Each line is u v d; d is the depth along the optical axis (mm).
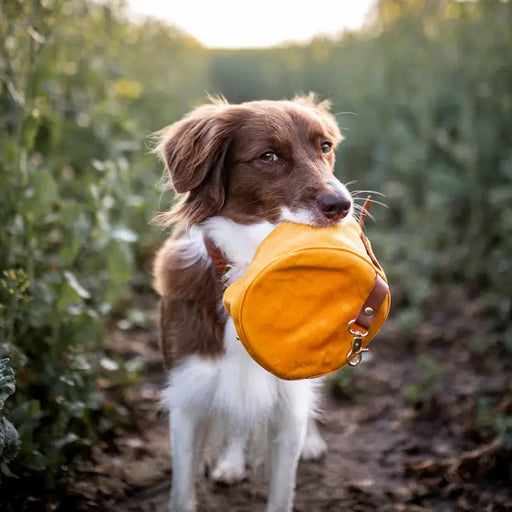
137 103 7852
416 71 8141
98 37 6156
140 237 6074
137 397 4344
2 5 3488
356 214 3023
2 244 3574
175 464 3111
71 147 5160
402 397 4574
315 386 3311
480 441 3930
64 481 3326
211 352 2916
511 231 6051
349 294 2488
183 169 2910
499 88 6891
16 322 3520
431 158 7773
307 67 11320
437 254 6816
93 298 4613
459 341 5332
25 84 3840
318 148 2945
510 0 7051
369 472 3729
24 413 2973
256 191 2826
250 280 2486
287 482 3086
